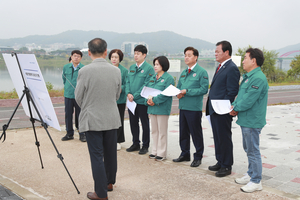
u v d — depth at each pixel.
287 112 11.02
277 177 3.86
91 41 3.05
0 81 28.42
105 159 3.21
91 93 2.93
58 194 3.19
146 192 3.25
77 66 6.00
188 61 4.29
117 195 3.17
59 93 15.43
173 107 12.58
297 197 3.07
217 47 3.82
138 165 4.34
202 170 4.10
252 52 3.29
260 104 3.26
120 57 5.30
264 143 5.96
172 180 3.64
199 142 4.30
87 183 3.56
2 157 4.64
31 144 5.53
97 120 2.93
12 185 3.40
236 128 7.57
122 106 5.32
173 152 5.25
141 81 5.00
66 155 4.83
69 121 5.96
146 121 5.02
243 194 3.16
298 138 6.45
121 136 5.34
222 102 3.61
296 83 30.73
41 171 4.00
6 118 8.86
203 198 3.06
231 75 3.70
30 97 3.43
